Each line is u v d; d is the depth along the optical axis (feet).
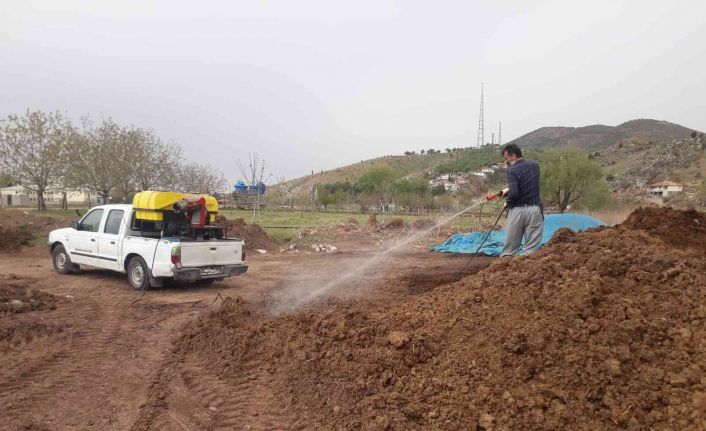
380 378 14.93
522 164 24.13
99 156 84.84
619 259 16.57
